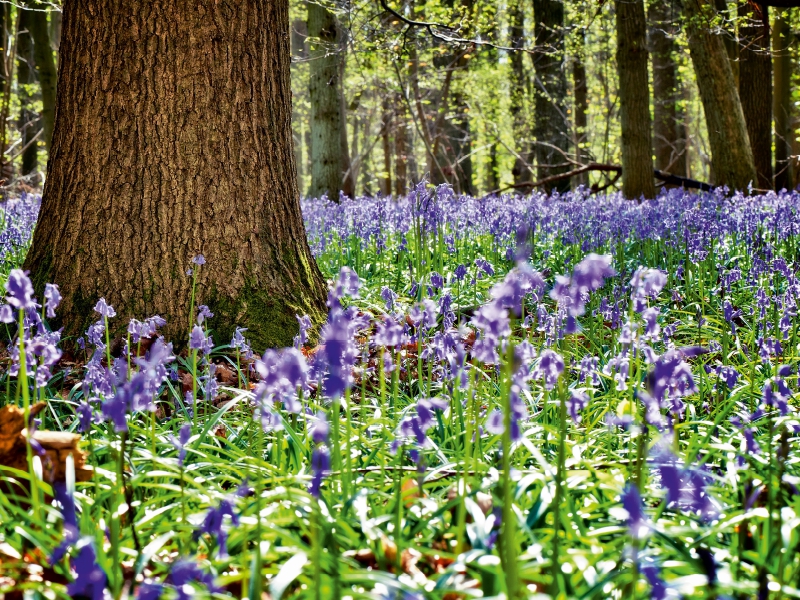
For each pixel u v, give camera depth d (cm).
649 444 328
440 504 284
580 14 1881
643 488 291
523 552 258
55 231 587
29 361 297
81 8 570
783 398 294
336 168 1741
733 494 309
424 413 245
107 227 571
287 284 609
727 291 653
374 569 252
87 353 545
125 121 568
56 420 409
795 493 265
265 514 276
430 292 711
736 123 1625
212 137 577
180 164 572
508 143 3002
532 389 449
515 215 970
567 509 275
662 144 2761
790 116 2345
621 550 248
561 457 237
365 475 321
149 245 571
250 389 476
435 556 259
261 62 600
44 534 249
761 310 525
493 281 785
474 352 255
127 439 340
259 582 208
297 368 197
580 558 236
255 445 379
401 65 1912
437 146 2597
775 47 2197
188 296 573
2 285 621
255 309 584
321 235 1015
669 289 763
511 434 209
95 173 573
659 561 239
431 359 435
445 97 2341
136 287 570
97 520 271
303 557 216
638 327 351
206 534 274
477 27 1573
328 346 194
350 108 2662
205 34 571
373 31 1305
